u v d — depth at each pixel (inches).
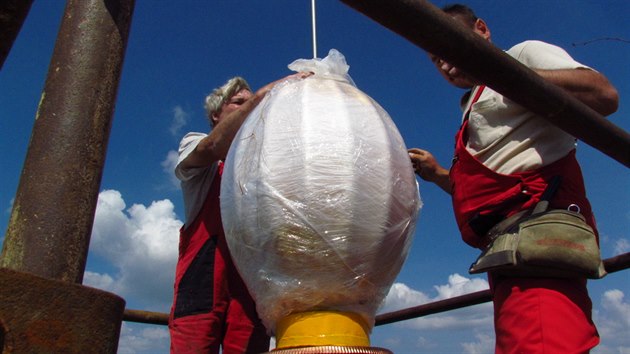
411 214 46.8
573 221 64.1
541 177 70.1
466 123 80.4
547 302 64.2
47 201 36.4
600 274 62.9
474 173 74.4
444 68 90.1
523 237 64.1
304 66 54.7
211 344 86.4
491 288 74.6
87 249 37.7
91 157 38.4
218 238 91.5
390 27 43.1
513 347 65.5
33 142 38.3
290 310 43.8
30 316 31.5
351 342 42.8
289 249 42.5
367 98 50.3
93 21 41.0
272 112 47.4
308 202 42.4
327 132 44.7
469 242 75.4
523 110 73.2
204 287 89.0
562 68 71.5
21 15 33.0
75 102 38.8
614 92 71.7
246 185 45.3
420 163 96.3
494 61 47.8
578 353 61.4
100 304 34.5
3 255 36.2
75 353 32.7
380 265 44.1
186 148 93.7
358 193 42.9
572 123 58.0
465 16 92.7
